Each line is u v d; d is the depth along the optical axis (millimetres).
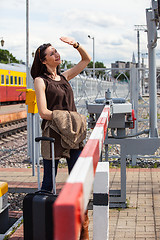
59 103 3557
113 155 8961
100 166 2924
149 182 6301
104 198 2781
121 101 4883
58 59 3633
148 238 3857
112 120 4871
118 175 6871
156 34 4934
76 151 3568
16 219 4738
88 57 3990
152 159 8414
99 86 8500
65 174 6996
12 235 4066
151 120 5418
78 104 9164
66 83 3715
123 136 4918
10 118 17000
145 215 4617
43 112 3389
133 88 8008
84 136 3484
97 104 4730
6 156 9383
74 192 1075
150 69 5445
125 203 4926
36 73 3713
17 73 29547
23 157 9188
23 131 15055
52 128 3363
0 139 12484
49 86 3514
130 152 4871
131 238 3875
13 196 5895
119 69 8109
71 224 993
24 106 27641
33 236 2992
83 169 1321
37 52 3623
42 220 2955
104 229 2787
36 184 6395
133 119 4832
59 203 1004
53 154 3326
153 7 4879
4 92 26453
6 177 6941
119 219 4500
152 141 4832
